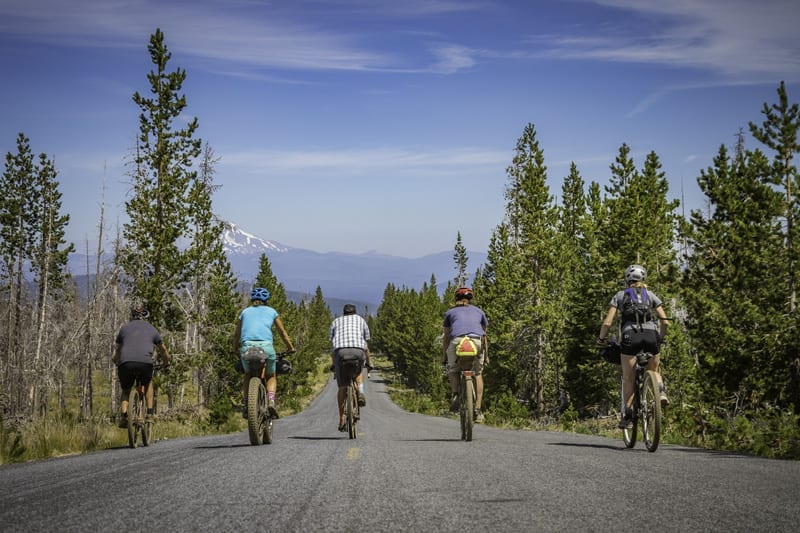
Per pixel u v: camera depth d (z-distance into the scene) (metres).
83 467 5.66
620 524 2.84
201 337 41.72
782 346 19.12
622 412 7.64
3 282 53.16
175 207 31.70
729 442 8.72
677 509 3.17
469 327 8.99
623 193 41.72
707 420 9.35
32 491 3.95
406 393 109.50
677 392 31.28
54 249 54.50
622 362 7.50
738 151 31.83
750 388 19.28
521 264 50.56
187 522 2.94
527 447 7.28
